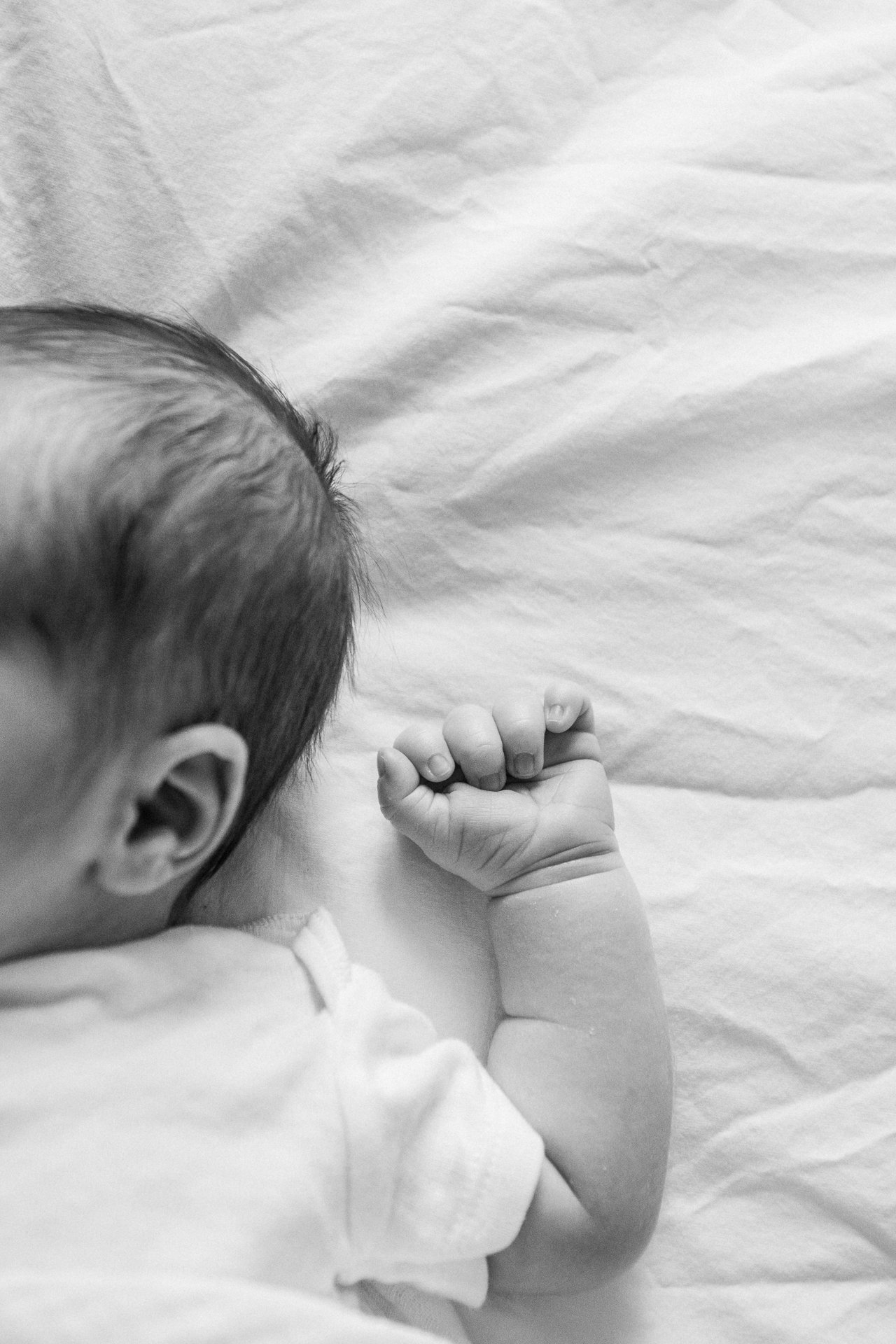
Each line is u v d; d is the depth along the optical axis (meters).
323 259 0.90
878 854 0.85
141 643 0.67
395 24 0.91
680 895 0.84
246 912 0.82
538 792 0.82
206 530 0.68
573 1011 0.77
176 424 0.69
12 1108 0.66
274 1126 0.69
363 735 0.86
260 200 0.89
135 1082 0.68
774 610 0.88
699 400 0.89
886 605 0.88
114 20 0.89
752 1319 0.79
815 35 0.95
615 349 0.90
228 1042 0.70
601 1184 0.75
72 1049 0.68
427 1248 0.72
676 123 0.93
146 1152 0.67
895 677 0.87
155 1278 0.62
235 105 0.89
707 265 0.91
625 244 0.90
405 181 0.91
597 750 0.84
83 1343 0.60
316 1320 0.62
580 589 0.88
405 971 0.82
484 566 0.88
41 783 0.67
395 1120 0.71
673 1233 0.80
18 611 0.65
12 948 0.71
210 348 0.76
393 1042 0.74
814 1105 0.81
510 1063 0.77
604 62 0.94
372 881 0.83
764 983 0.83
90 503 0.66
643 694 0.87
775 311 0.92
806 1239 0.80
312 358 0.89
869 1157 0.80
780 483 0.89
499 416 0.89
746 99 0.93
